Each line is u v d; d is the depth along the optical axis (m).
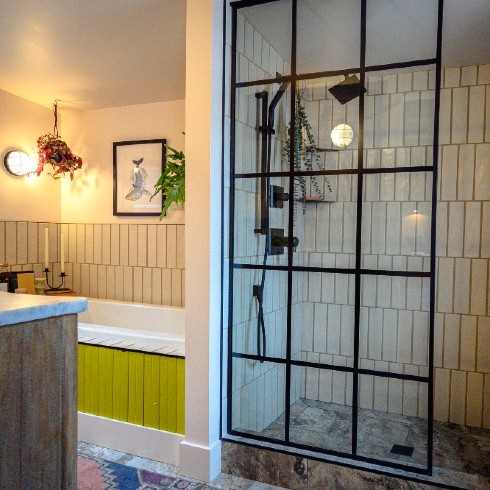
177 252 3.73
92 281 4.08
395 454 2.13
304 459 2.16
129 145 3.89
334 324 2.30
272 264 2.39
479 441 2.61
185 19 2.44
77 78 3.30
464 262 2.90
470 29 2.40
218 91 2.29
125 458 2.48
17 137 3.71
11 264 3.69
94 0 2.24
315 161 2.32
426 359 2.12
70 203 4.16
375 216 2.22
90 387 2.68
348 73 2.24
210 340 2.25
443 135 2.93
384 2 2.11
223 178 2.36
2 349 0.99
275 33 2.34
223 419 2.39
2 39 2.68
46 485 1.10
